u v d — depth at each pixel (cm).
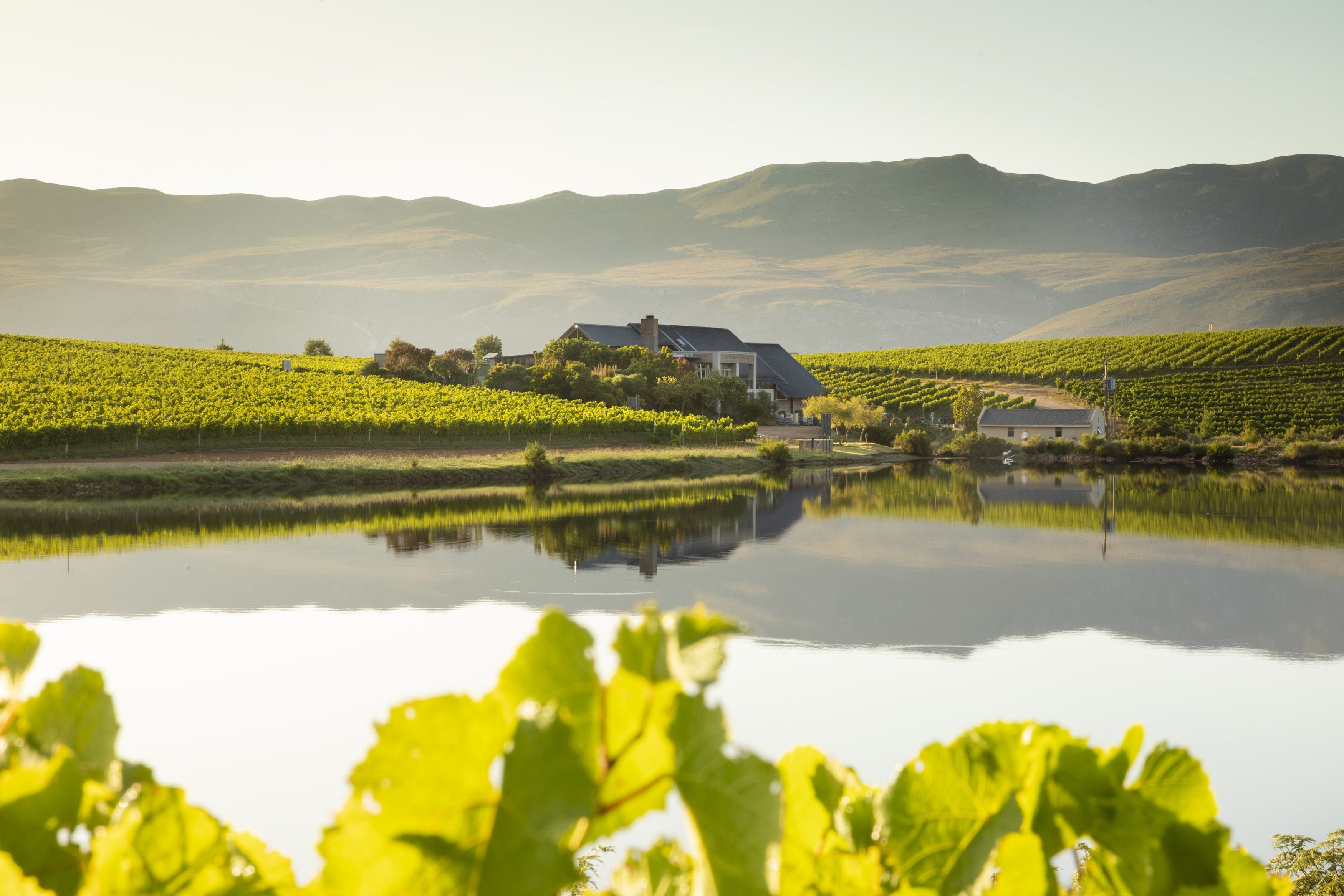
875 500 4431
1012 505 4334
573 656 107
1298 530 3584
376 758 104
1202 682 1653
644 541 3048
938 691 1547
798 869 143
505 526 3341
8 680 149
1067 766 133
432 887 104
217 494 4322
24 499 3972
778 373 10075
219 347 11594
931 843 132
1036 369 12231
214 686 1480
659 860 147
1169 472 6650
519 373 7950
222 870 129
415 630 1869
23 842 124
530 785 102
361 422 5806
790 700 1466
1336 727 1416
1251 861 135
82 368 7844
